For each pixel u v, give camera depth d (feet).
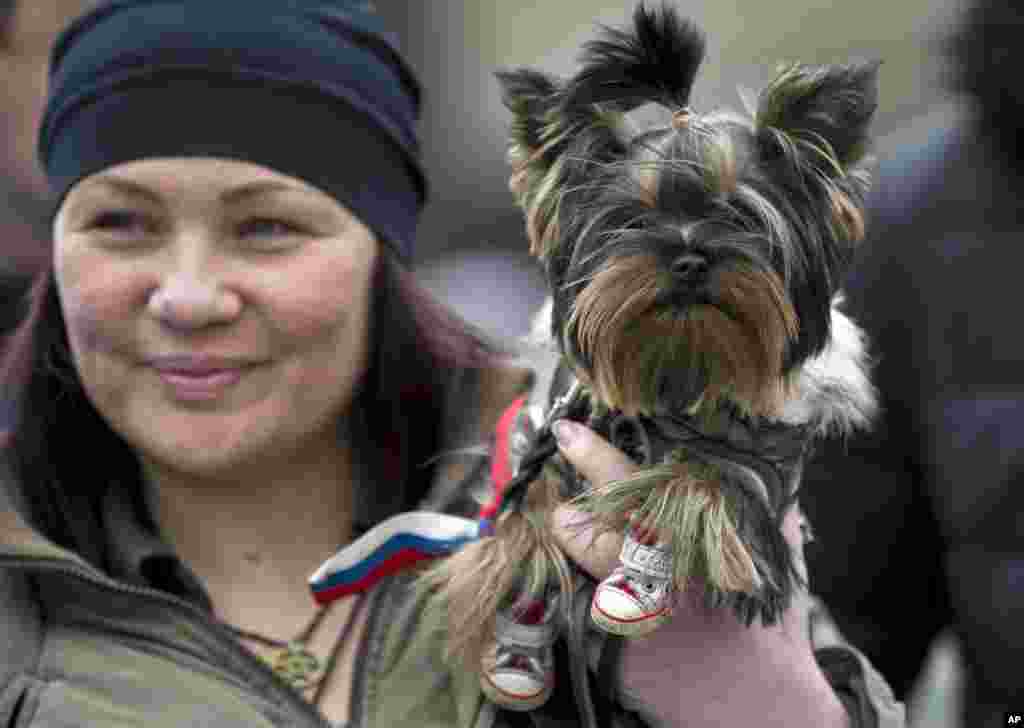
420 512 16.49
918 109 33.37
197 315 15.65
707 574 13.74
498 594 14.56
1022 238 18.33
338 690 16.34
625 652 15.14
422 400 18.28
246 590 17.24
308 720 15.51
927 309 18.53
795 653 15.99
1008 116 18.31
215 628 15.72
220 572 17.29
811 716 15.76
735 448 13.96
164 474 17.22
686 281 13.00
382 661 16.12
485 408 18.16
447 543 16.11
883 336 19.04
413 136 18.07
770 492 13.98
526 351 17.97
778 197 13.43
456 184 64.44
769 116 13.65
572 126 13.93
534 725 15.51
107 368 16.16
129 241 15.96
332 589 15.90
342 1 17.44
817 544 19.76
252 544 17.39
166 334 15.81
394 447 18.21
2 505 16.20
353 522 17.84
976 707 18.56
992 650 18.02
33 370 17.25
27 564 15.52
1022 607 17.75
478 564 14.79
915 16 62.75
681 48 13.88
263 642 16.75
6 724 14.98
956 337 18.31
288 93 16.22
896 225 18.90
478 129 65.87
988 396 18.10
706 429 13.98
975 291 18.28
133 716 14.99
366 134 16.96
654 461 14.21
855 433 19.12
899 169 19.25
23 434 17.07
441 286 43.50
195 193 15.79
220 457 16.26
